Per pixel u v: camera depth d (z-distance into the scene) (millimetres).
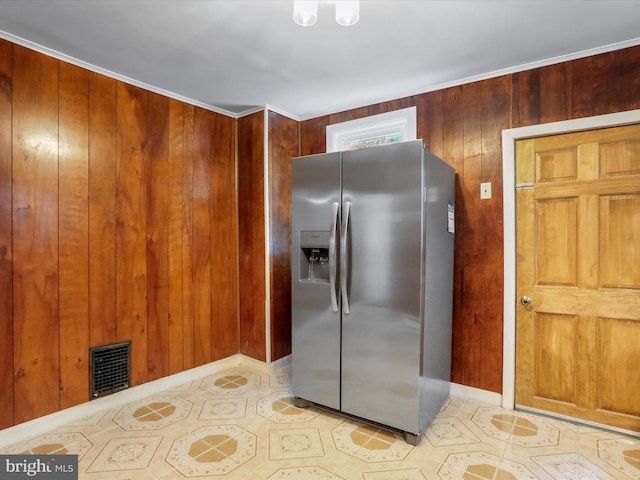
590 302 2258
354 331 2260
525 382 2463
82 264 2395
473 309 2617
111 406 2537
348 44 2158
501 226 2506
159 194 2824
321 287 2387
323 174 2363
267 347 3201
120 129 2584
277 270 3283
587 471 1824
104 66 2439
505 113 2488
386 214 2137
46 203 2232
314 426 2279
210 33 2041
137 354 2688
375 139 3133
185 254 3000
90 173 2428
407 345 2082
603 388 2230
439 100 2746
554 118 2324
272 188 3225
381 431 2221
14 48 2088
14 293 2109
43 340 2225
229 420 2357
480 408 2492
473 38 2088
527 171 2434
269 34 2051
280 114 3295
